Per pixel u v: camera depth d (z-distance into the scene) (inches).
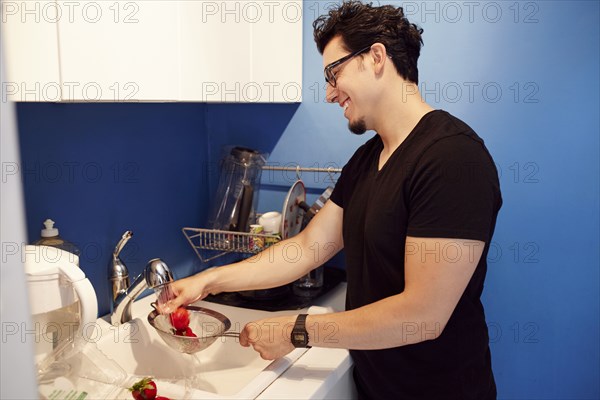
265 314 59.2
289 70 63.3
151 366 53.4
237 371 54.6
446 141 40.0
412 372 46.3
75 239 53.5
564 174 58.9
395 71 43.7
